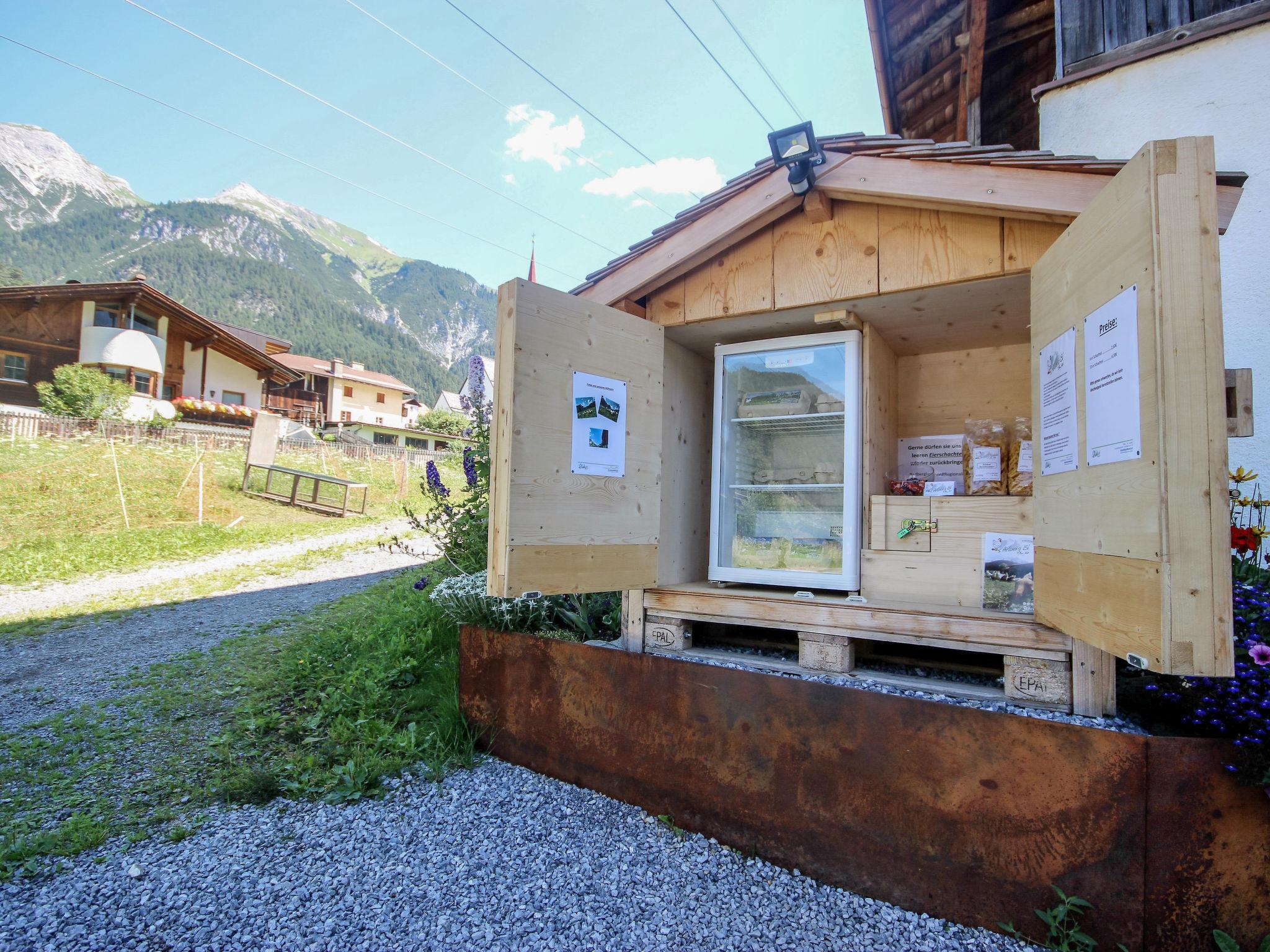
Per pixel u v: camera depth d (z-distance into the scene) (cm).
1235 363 418
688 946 213
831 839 238
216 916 231
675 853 261
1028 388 372
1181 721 237
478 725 359
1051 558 238
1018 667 261
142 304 2936
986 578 289
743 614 327
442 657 443
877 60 606
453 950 215
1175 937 187
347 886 247
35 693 480
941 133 791
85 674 524
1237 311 419
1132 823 192
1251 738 186
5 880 253
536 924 226
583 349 319
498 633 355
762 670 322
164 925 226
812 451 396
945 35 605
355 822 293
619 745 300
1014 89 688
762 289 331
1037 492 252
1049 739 204
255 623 673
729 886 241
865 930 215
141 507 1384
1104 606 193
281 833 285
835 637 306
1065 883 199
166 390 3105
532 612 407
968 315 327
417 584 536
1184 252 162
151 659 558
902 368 410
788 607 315
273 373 3569
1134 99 462
